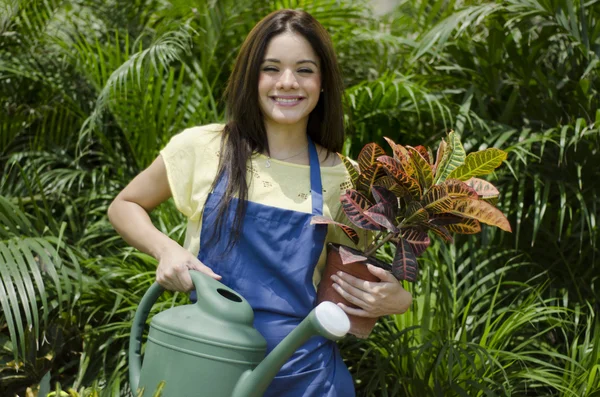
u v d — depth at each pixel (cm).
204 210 148
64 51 275
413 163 140
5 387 212
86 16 302
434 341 202
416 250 141
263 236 145
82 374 205
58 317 217
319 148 162
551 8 255
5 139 275
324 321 119
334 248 145
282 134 156
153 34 300
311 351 144
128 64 239
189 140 154
